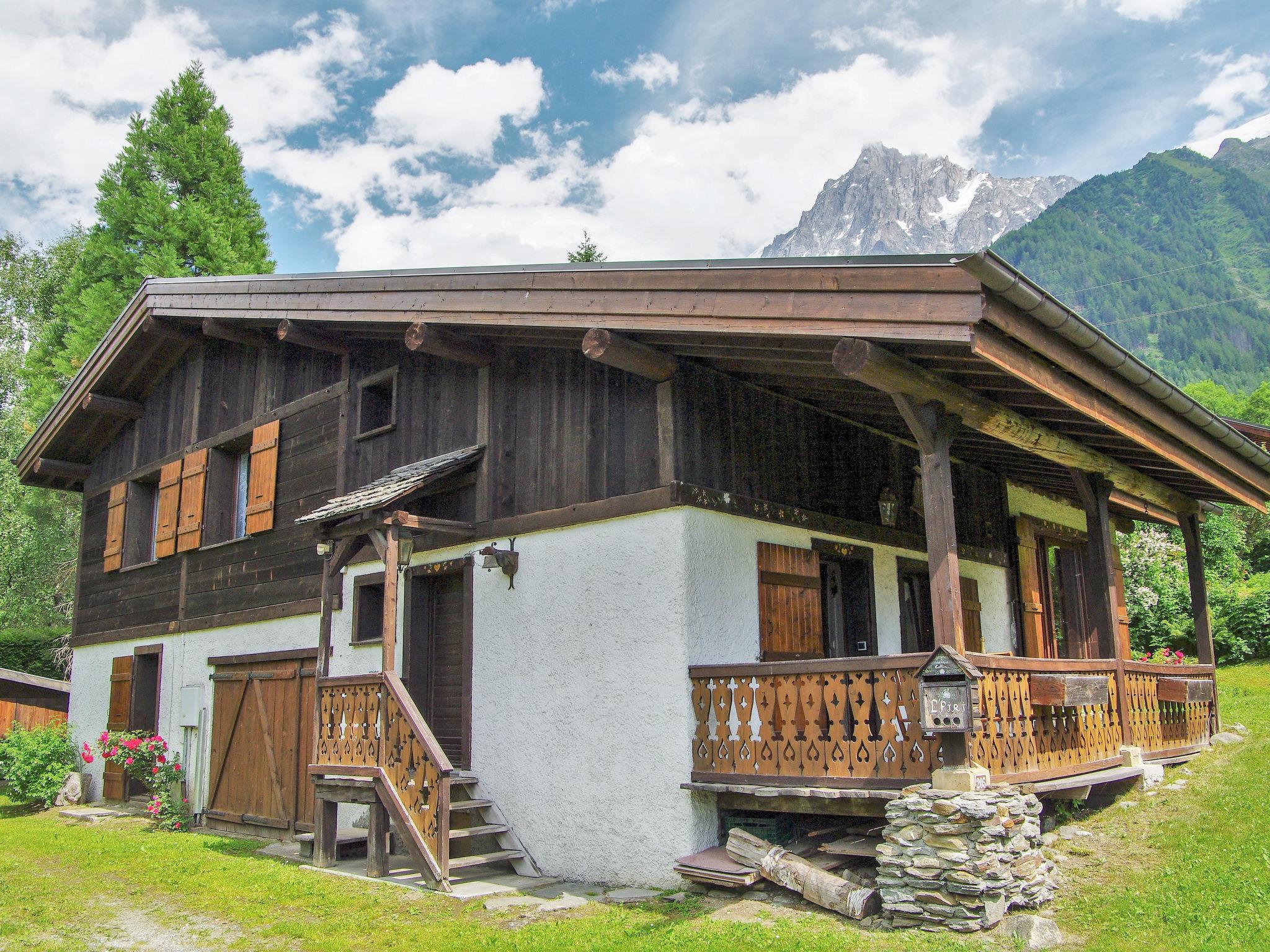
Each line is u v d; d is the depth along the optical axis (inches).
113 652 581.9
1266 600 706.8
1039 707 266.2
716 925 224.8
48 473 637.3
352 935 243.0
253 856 370.0
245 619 470.9
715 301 246.2
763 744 258.7
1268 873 228.8
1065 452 297.3
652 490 292.0
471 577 353.1
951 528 230.5
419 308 343.6
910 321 205.8
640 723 286.2
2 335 1153.4
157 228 1023.0
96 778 576.7
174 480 549.0
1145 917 209.9
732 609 295.0
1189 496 410.3
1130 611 746.2
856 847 247.4
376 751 319.3
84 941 243.9
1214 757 377.1
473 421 368.2
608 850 289.1
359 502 339.9
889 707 235.1
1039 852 231.3
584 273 281.7
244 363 515.8
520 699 325.4
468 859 297.7
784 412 334.6
